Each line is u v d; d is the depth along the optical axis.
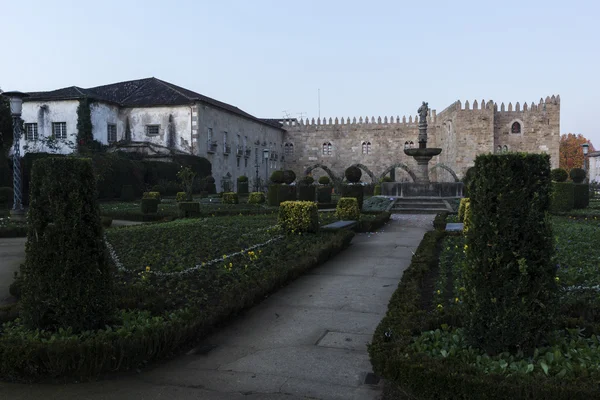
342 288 7.91
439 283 7.11
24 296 4.95
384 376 4.04
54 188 4.88
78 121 37.22
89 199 5.03
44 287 4.86
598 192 38.03
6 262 10.12
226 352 5.20
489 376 3.57
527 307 4.03
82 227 4.93
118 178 32.41
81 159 5.04
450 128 53.34
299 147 65.38
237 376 4.58
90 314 4.94
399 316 5.17
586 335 4.70
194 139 40.88
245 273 8.05
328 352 5.17
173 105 41.16
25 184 28.53
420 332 4.77
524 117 51.19
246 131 52.75
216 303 6.46
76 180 4.93
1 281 8.29
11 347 4.38
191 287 7.19
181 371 4.70
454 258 9.00
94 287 4.98
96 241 5.04
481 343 4.21
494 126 51.38
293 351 5.21
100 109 38.78
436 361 3.84
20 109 17.16
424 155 25.80
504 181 4.11
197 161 40.19
